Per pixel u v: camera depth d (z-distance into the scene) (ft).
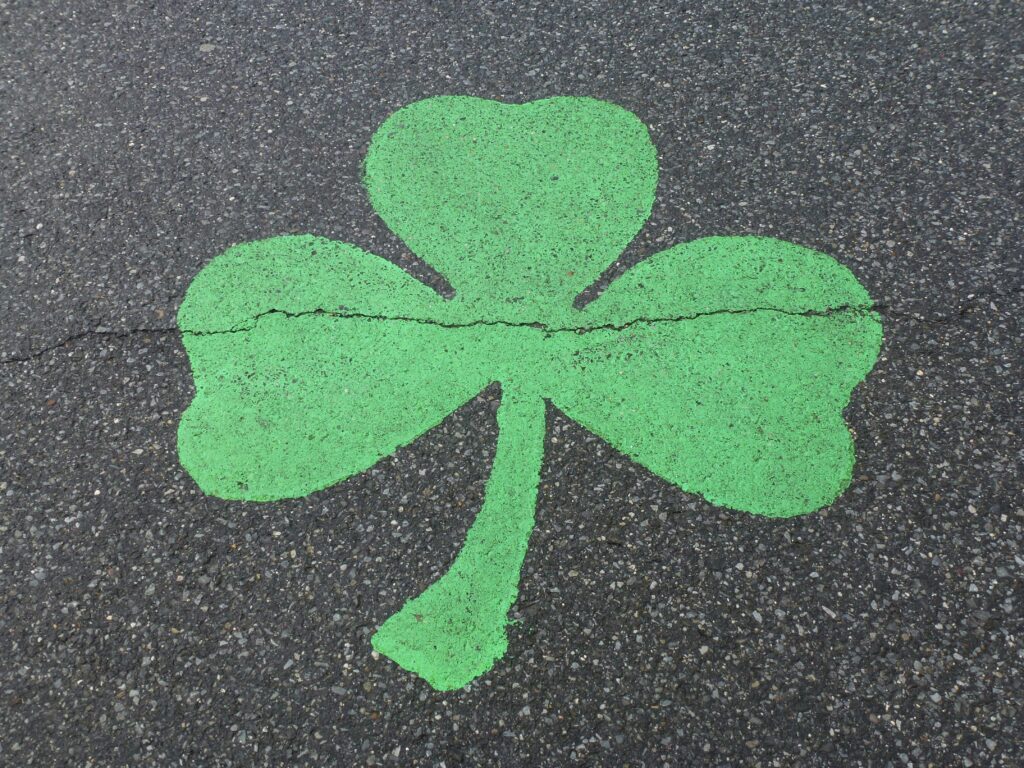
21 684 2.89
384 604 2.96
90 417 3.24
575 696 2.83
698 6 4.00
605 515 3.05
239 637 2.92
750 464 3.10
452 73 3.89
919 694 2.78
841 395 3.19
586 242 3.51
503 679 2.86
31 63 3.99
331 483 3.12
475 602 2.95
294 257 3.51
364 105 3.83
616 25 3.98
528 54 3.93
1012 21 3.87
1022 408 3.13
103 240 3.56
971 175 3.54
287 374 3.30
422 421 3.21
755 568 2.95
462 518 3.06
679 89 3.81
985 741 2.73
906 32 3.88
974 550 2.94
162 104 3.86
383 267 3.49
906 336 3.27
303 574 3.00
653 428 3.17
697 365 3.26
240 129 3.78
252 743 2.80
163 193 3.65
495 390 3.25
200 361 3.32
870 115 3.69
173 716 2.84
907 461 3.07
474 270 3.47
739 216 3.52
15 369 3.33
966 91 3.72
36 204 3.64
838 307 3.33
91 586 3.00
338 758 2.78
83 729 2.83
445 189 3.63
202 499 3.11
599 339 3.33
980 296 3.31
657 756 2.76
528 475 3.12
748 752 2.75
